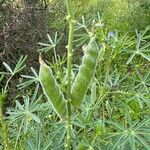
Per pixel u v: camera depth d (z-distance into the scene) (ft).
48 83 0.42
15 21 1.25
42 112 0.60
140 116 0.66
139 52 0.59
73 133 0.55
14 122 0.61
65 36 1.28
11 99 1.04
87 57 0.43
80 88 0.44
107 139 0.56
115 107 0.62
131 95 0.63
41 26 1.27
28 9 1.29
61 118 0.45
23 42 1.24
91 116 0.57
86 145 0.52
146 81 0.60
